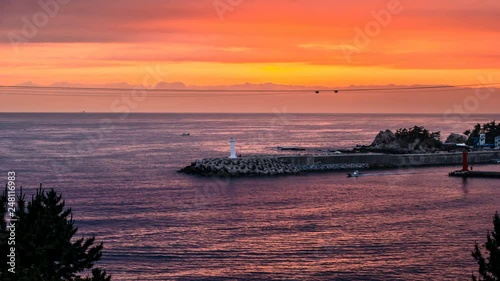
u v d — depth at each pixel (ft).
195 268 264.11
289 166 629.51
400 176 601.21
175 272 258.57
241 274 256.52
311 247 298.76
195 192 490.08
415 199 452.76
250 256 282.56
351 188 511.81
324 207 415.85
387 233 330.13
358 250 293.64
